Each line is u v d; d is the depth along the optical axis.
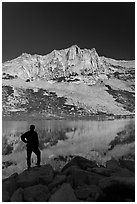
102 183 9.51
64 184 9.58
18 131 69.00
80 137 50.09
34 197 9.27
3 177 14.23
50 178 10.66
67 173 11.36
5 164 19.20
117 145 32.31
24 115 189.38
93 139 44.53
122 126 90.94
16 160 21.91
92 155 23.42
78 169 11.02
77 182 10.46
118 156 21.91
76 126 97.38
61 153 25.64
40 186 9.79
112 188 9.24
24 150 31.39
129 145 31.39
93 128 82.88
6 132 64.56
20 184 10.34
